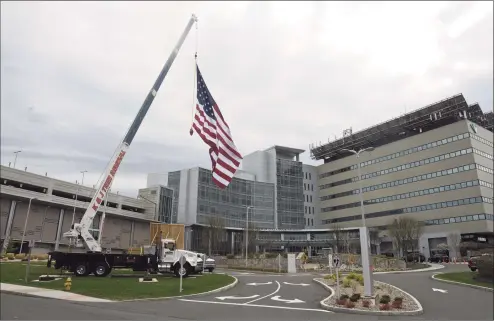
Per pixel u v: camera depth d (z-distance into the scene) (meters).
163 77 28.52
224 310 15.21
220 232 87.62
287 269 44.62
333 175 117.75
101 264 27.55
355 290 20.70
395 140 105.56
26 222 60.91
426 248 86.88
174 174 103.38
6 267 32.22
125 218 83.75
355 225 106.81
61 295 18.09
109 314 13.57
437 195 88.44
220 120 22.94
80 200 76.38
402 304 16.23
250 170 117.94
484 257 26.42
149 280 24.53
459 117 92.19
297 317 13.83
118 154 27.34
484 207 80.19
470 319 13.59
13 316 12.82
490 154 89.06
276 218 110.38
